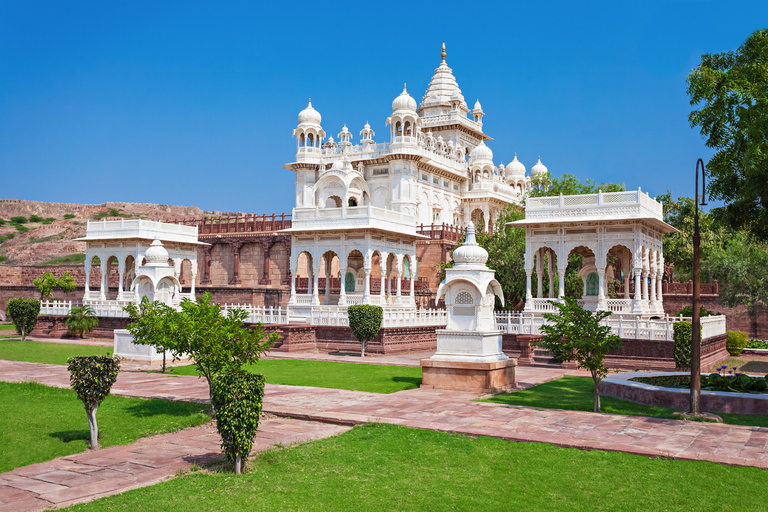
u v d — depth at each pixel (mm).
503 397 18812
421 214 64688
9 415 15719
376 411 15930
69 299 65125
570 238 34250
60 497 10016
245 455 11133
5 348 32812
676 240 60281
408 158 62406
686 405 16906
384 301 41250
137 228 47156
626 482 10273
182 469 11438
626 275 38312
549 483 10305
